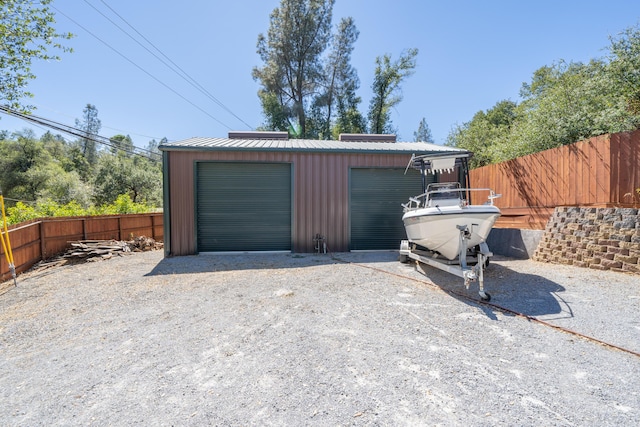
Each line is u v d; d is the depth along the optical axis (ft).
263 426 6.23
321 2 94.68
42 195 94.89
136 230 37.68
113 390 7.75
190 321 12.30
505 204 27.22
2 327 12.28
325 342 10.05
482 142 55.26
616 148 17.56
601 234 17.46
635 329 10.36
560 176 21.45
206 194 28.07
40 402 7.35
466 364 8.50
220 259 25.72
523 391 7.23
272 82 97.09
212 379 8.07
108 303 14.97
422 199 22.77
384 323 11.59
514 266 20.26
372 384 7.63
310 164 28.86
